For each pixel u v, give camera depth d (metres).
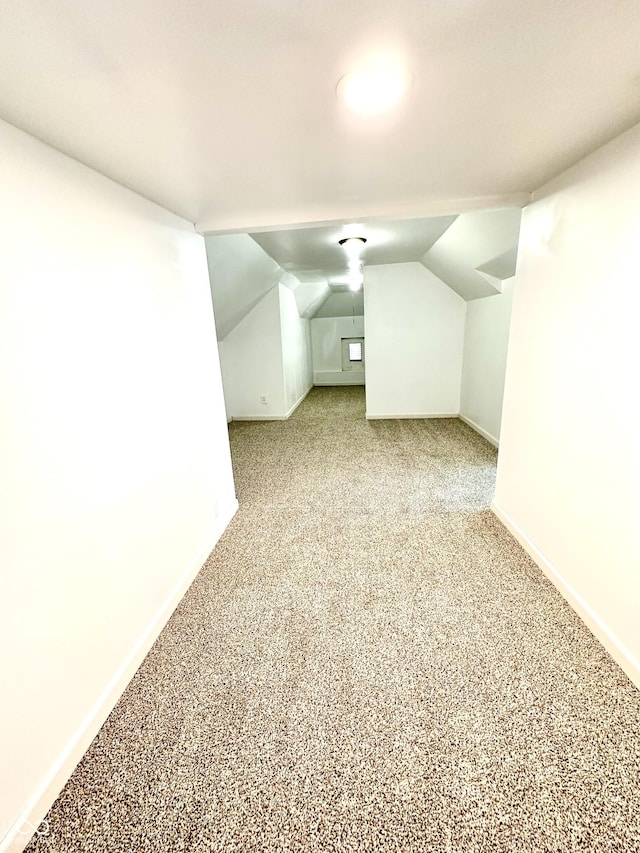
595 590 1.41
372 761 1.05
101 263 1.25
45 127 0.95
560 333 1.56
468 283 3.65
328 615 1.60
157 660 1.41
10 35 0.65
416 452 3.54
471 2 0.64
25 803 0.92
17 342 0.93
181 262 1.82
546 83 0.88
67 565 1.08
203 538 2.01
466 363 4.36
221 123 0.99
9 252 0.91
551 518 1.70
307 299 5.82
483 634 1.46
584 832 0.89
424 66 0.80
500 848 0.87
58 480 1.05
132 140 1.05
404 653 1.39
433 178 1.48
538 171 1.47
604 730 1.10
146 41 0.69
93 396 1.20
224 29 0.67
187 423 1.86
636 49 0.76
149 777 1.04
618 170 1.19
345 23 0.67
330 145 1.15
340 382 7.90
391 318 4.50
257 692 1.27
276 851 0.89
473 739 1.09
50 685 1.01
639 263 1.14
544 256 1.65
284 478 3.05
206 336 2.11
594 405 1.37
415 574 1.83
